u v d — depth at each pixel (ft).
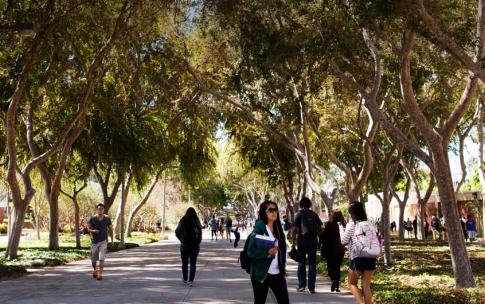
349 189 64.59
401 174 135.74
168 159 108.37
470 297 33.14
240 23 45.32
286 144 70.33
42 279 48.11
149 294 37.99
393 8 32.89
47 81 67.10
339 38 40.55
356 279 29.78
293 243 39.75
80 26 58.03
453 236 39.50
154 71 69.31
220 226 165.78
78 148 90.89
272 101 68.03
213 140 112.16
